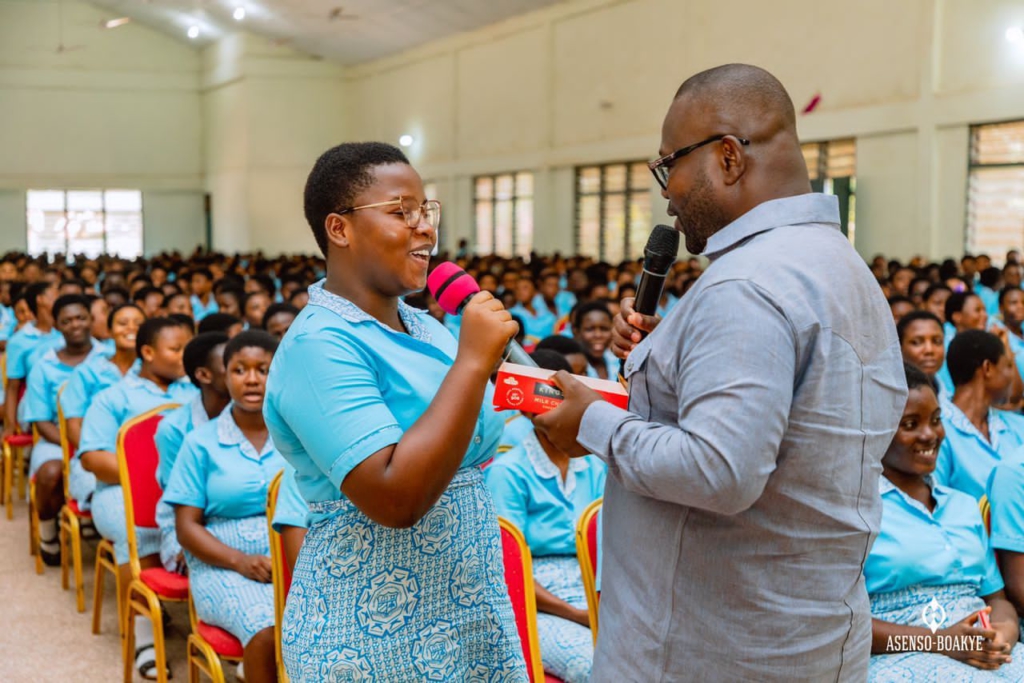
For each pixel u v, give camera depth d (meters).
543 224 17.27
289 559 2.40
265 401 1.52
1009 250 9.45
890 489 2.33
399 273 1.49
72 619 3.87
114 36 24.23
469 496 1.55
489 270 12.31
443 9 18.05
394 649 1.48
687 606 1.41
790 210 1.40
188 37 24.08
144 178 24.78
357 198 1.48
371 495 1.37
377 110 22.36
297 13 20.19
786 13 12.37
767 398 1.26
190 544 2.86
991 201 10.57
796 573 1.38
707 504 1.27
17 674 3.34
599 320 5.05
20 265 13.47
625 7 14.96
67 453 4.13
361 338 1.46
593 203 16.39
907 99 11.05
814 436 1.34
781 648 1.38
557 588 2.72
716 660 1.40
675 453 1.28
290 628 1.53
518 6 16.97
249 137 22.81
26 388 4.94
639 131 14.88
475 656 1.55
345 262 1.51
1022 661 2.24
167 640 3.66
